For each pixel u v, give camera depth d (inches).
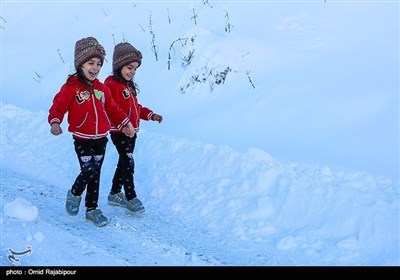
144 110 256.8
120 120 236.7
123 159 247.9
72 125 228.8
